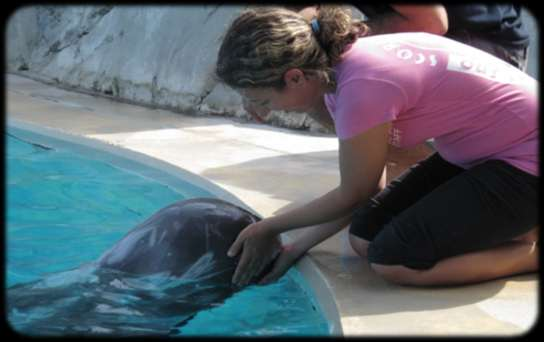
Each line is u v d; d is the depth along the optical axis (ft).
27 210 16.05
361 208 11.71
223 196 15.49
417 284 10.45
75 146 20.74
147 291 11.09
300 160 17.80
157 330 10.15
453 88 10.12
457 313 9.61
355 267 11.32
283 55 9.76
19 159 19.75
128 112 24.06
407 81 9.95
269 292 11.52
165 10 26.63
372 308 9.83
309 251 12.03
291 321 10.59
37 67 30.78
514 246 10.52
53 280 11.59
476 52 10.52
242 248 11.55
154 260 11.53
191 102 23.82
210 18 24.88
